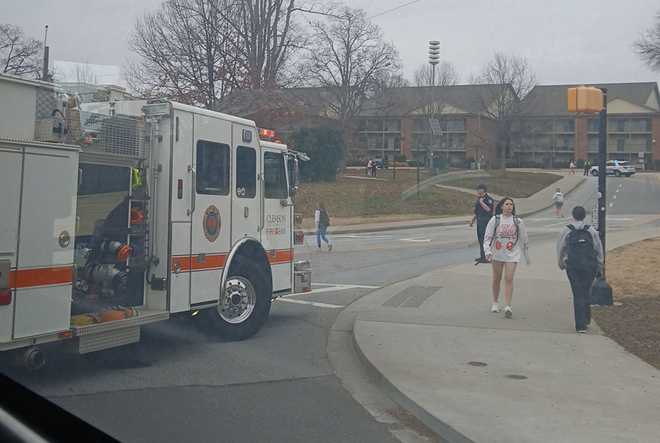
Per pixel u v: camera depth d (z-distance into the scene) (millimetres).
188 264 8539
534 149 86062
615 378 7551
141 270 8156
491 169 74562
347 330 10523
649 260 15758
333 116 60656
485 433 5855
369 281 15523
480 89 82438
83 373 7617
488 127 81312
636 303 11383
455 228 31953
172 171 8281
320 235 21953
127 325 7570
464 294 13039
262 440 5812
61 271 6742
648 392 7051
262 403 6848
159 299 8234
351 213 37594
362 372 8203
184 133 8461
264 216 10000
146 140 8195
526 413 6383
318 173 43938
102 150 7523
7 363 6488
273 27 36219
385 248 22609
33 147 6449
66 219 6789
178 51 36375
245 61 35188
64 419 6078
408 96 78625
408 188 43094
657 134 84812
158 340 9398
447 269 16344
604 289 11320
